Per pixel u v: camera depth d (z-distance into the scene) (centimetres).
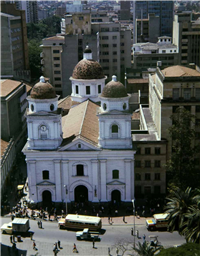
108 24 19450
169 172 9875
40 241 8356
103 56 19825
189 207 6950
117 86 9206
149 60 18700
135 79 15838
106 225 8912
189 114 8912
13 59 16125
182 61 19112
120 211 9488
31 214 9312
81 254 7862
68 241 8344
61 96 18838
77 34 17425
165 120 9794
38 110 9244
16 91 13012
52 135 9350
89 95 11619
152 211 9275
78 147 9294
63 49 17100
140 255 6662
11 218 9225
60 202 9638
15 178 11375
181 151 8906
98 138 9375
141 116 12656
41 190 9644
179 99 9719
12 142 12044
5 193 10400
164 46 19412
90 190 9588
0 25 15550
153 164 9888
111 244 8200
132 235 8500
